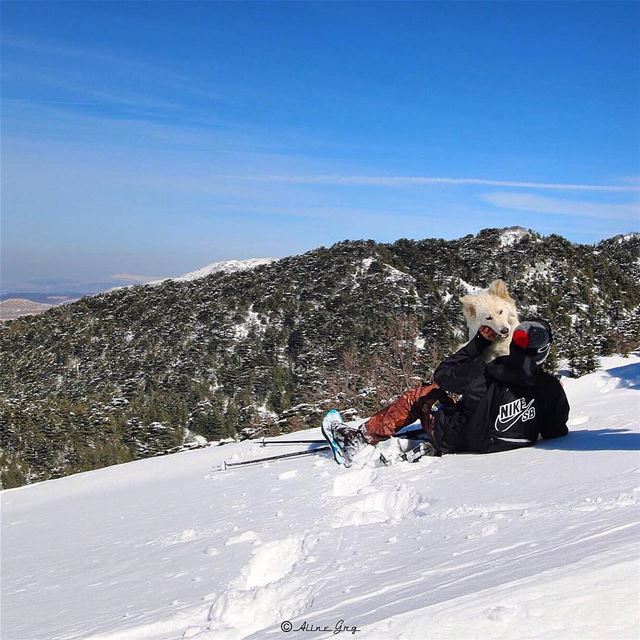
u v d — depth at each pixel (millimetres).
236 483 6270
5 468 62062
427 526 3082
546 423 5059
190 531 4273
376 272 103750
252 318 103875
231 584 2850
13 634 2734
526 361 4836
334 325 90125
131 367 98000
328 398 23500
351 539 3129
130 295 129625
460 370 5035
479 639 1355
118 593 3105
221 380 84250
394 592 2023
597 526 2291
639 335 27031
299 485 5344
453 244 109312
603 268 85875
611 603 1397
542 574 1645
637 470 3477
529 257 92125
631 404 6629
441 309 82062
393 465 5238
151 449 63812
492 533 2629
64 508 7422
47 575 3988
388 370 24234
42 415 71500
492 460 4703
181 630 2342
